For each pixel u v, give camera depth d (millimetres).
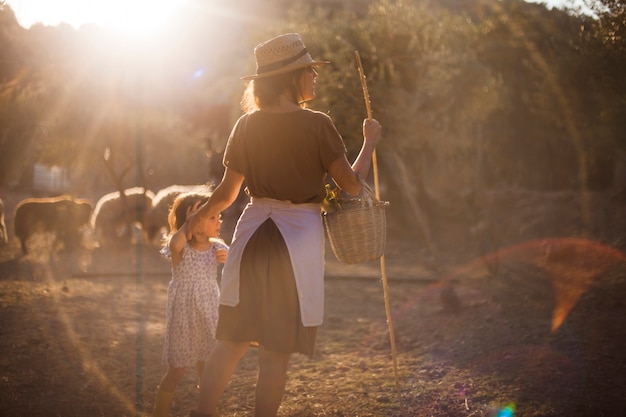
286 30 10359
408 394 4133
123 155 12891
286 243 2869
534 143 15961
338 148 2918
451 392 4133
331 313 6898
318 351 5367
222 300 2953
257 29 11367
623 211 12125
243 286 2902
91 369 4656
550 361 4680
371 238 3057
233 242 3008
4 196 22281
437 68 9445
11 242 12227
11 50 8445
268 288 2865
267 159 2910
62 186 23797
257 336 2879
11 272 8852
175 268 3582
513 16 10414
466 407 3852
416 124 9602
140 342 5480
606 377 4312
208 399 2889
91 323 6074
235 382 4457
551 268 8938
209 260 3609
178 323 3516
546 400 3918
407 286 8508
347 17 10508
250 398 4109
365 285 8633
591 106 7809
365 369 4785
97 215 11672
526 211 13984
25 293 7312
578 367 4523
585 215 12523
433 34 9844
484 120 11883
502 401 3920
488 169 17516
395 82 9148
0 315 6145
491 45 10711
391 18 9617
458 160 16703
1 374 4387
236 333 2898
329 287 8477
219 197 3117
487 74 10344
